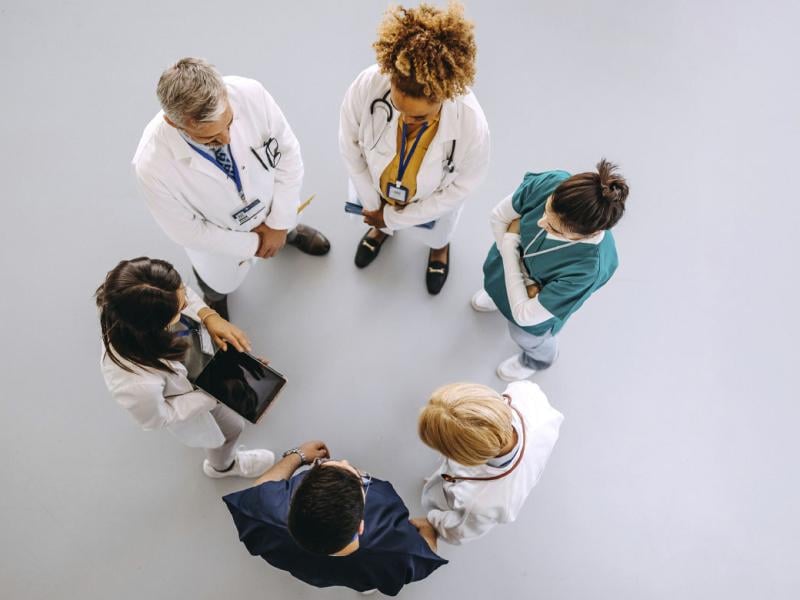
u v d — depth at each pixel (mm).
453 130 1482
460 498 1448
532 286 1683
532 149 2621
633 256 2504
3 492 2109
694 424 2324
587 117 2674
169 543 2105
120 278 1222
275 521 1412
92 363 2264
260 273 2441
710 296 2465
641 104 2699
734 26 2820
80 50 2629
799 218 2568
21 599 2014
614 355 2396
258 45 2688
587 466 2270
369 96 1452
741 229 2545
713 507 2232
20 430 2174
